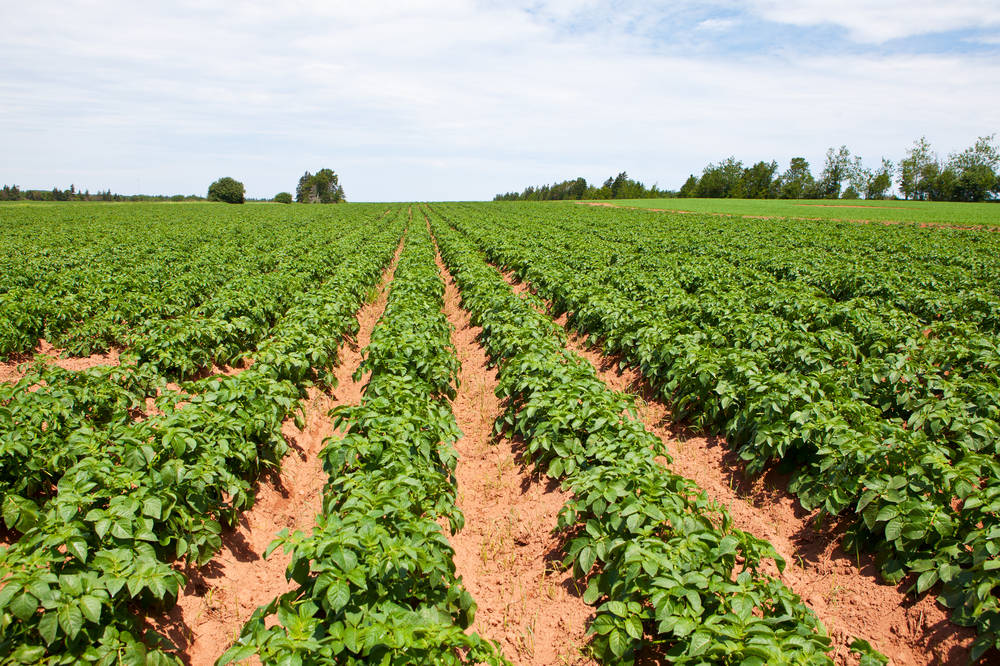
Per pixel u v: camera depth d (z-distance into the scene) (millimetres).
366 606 4297
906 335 10391
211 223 47469
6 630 3945
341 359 13453
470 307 16062
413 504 5930
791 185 134500
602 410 7492
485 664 4727
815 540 6309
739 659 3717
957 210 65000
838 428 6422
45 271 19047
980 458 5809
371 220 56750
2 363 11562
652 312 12820
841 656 4879
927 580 4945
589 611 5504
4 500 5707
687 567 4715
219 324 12109
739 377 8547
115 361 12414
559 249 26141
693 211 70875
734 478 7785
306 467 8891
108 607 4508
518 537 6945
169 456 6195
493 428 9938
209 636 5453
